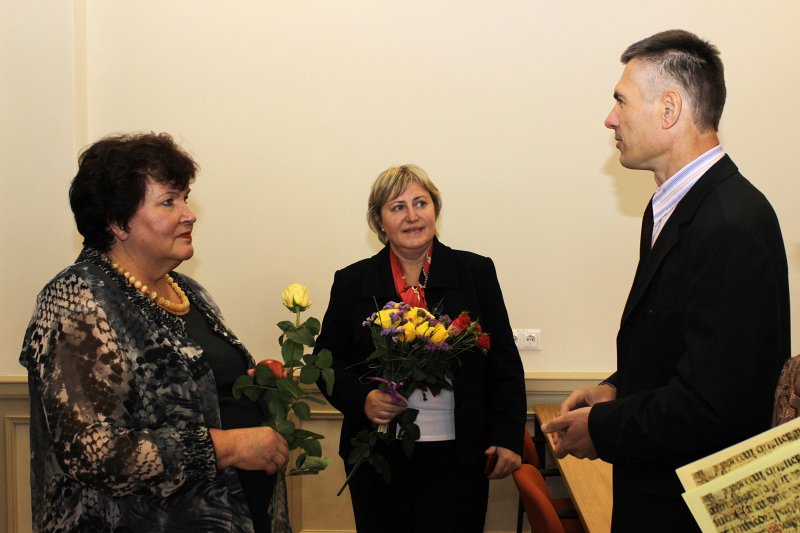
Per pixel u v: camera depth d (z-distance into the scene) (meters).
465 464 2.17
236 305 3.50
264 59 3.42
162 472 1.41
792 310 3.29
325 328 2.42
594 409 1.49
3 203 3.37
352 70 3.41
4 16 3.31
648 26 3.30
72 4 3.31
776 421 1.11
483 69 3.38
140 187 1.54
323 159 3.44
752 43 3.25
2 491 3.46
